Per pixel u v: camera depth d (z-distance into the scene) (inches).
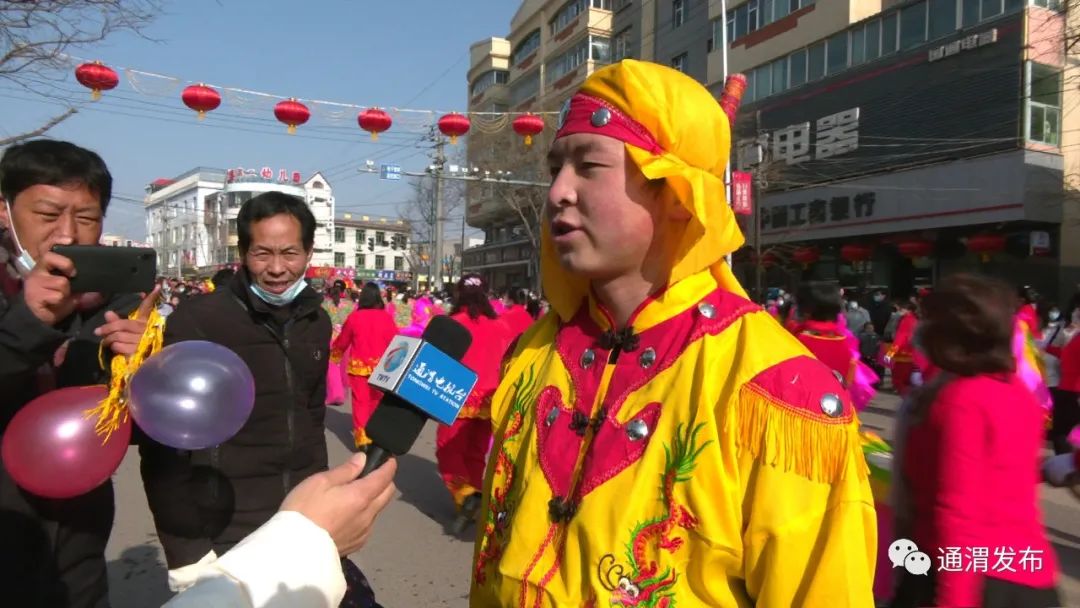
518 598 46.4
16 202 60.9
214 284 227.9
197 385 56.5
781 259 852.0
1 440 60.8
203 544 78.0
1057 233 633.0
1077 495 97.5
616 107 46.7
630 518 42.8
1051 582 78.2
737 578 41.7
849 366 170.9
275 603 38.2
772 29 845.8
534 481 49.0
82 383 68.0
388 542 173.5
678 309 48.1
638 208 46.6
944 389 80.7
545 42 1301.7
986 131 638.5
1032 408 78.8
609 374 49.1
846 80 759.1
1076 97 631.2
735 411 41.9
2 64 231.9
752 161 777.6
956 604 75.5
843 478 39.9
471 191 1412.4
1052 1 615.5
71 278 52.7
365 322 245.6
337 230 2389.3
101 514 69.4
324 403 98.1
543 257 57.7
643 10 1073.5
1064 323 280.7
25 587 62.0
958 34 658.2
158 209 2834.6
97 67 251.0
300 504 42.8
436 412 50.6
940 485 77.5
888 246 754.2
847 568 38.2
